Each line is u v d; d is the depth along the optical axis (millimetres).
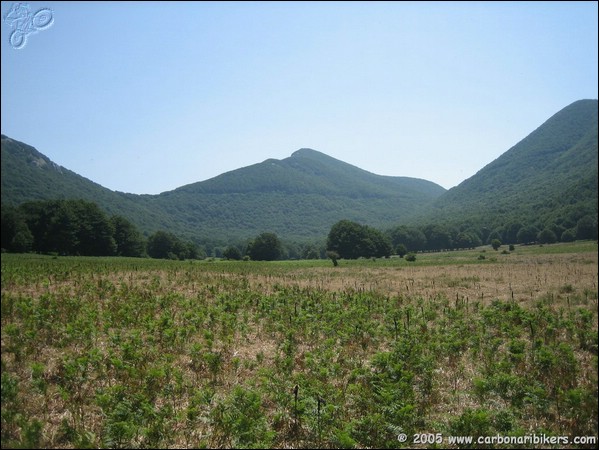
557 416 8320
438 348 11883
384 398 8109
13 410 7523
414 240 130125
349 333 13594
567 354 10602
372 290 26688
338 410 7977
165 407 7887
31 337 11477
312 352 11828
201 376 10047
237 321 15438
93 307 16656
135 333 12141
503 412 7664
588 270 38000
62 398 8055
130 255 93938
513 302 19094
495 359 11617
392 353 11102
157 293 22359
